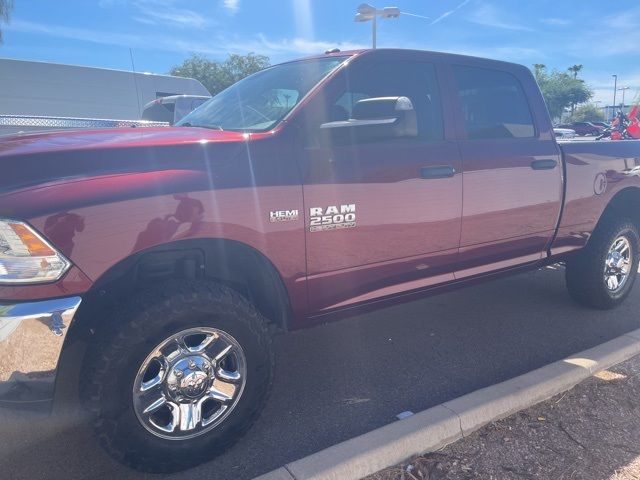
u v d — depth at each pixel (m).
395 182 3.03
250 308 2.59
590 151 4.20
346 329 4.30
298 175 2.68
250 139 2.63
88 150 2.32
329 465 2.44
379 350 3.89
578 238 4.23
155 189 2.30
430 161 3.21
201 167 2.45
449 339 4.08
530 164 3.75
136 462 2.40
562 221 4.05
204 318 2.43
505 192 3.61
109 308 2.43
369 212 2.94
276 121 2.84
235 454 2.66
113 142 2.45
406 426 2.73
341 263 2.89
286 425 2.92
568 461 2.59
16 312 2.08
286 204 2.64
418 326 4.35
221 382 2.55
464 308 4.76
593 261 4.39
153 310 2.32
